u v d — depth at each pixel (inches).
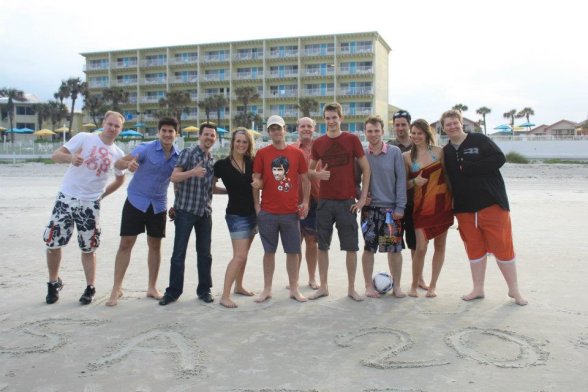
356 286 246.4
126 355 159.2
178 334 177.6
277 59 2714.1
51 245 209.9
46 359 156.3
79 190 212.7
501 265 214.7
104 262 292.0
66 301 217.0
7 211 518.6
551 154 1958.7
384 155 221.9
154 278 224.8
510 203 606.5
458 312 201.2
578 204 594.6
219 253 319.9
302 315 199.6
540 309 203.0
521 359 154.4
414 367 149.3
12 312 201.3
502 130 2751.0
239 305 213.6
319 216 224.8
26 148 1907.0
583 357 155.5
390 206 223.3
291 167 218.8
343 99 2632.9
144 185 215.6
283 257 312.2
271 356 157.9
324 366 150.3
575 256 302.8
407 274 268.1
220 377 143.2
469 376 142.9
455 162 215.9
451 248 336.5
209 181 219.5
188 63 2859.3
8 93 3061.0
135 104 2942.9
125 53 3009.4
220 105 2610.7
